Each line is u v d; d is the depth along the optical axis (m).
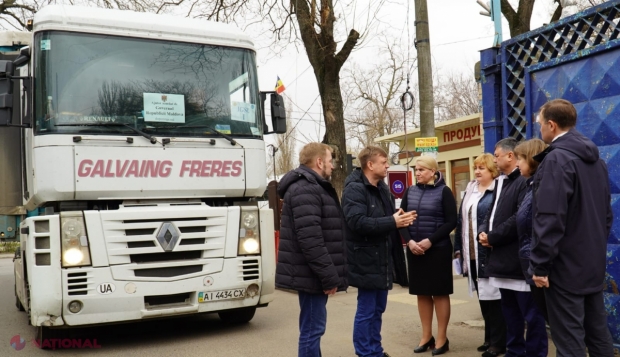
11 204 6.88
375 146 5.05
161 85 6.26
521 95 6.11
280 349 5.94
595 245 3.76
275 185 9.99
